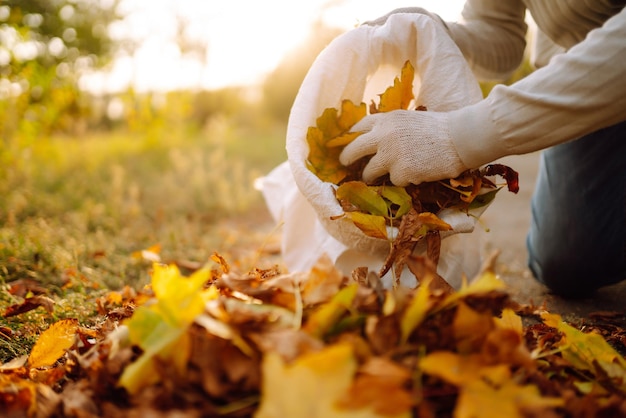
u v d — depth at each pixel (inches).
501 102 35.2
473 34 47.2
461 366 22.8
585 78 33.6
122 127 230.1
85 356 27.6
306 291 26.7
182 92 182.7
